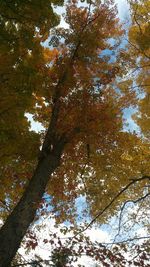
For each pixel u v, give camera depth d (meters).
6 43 9.11
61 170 11.20
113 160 10.95
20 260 8.12
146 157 10.99
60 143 9.87
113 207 10.84
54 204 10.90
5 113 9.67
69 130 10.23
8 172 10.82
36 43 10.09
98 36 10.98
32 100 10.26
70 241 7.45
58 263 7.03
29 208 8.39
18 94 9.63
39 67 10.62
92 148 10.93
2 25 8.96
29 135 10.02
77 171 11.12
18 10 8.91
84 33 11.00
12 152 10.05
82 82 10.73
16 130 9.88
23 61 9.89
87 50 10.98
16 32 9.27
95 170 11.05
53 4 9.63
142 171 10.91
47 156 9.56
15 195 11.10
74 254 7.23
